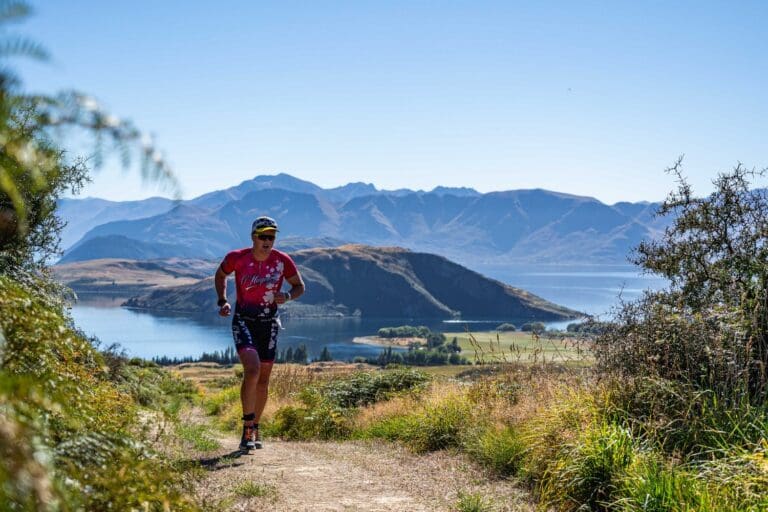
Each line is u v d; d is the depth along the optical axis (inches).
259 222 302.7
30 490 33.0
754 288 266.4
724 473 178.1
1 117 32.4
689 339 240.8
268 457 304.8
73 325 174.7
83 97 35.8
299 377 685.3
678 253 313.1
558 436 238.5
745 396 214.7
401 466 295.0
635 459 201.5
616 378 249.0
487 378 368.8
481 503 218.5
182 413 540.1
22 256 175.5
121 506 62.9
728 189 313.9
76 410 73.4
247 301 311.3
